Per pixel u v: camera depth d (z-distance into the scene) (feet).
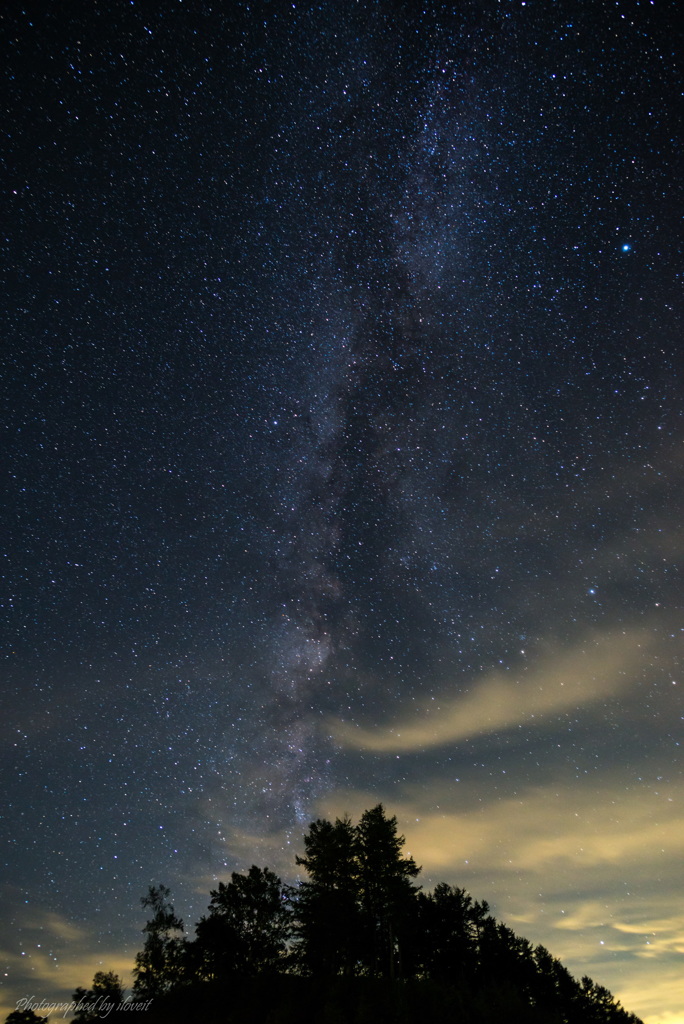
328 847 81.05
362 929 77.46
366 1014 61.46
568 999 83.20
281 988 73.97
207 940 82.07
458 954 78.13
